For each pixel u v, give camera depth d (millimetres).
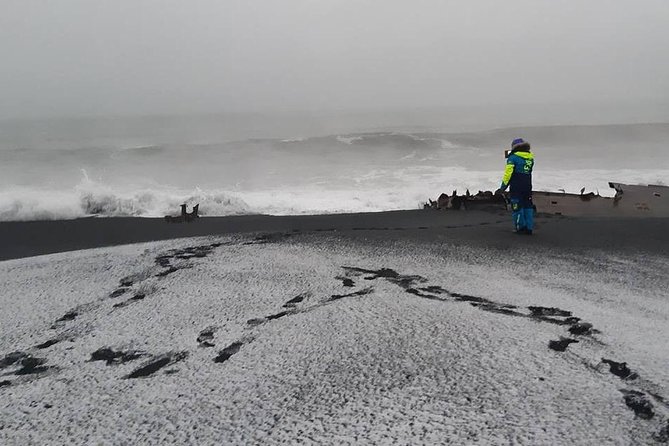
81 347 3855
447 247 7098
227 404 2930
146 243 7793
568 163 24500
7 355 3760
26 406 3031
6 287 5457
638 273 5754
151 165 24609
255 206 13281
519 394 2846
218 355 3615
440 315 4211
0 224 10227
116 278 5668
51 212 11516
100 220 10617
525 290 4996
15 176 21438
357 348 3600
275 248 7059
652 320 4152
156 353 3699
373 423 2619
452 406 2742
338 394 2957
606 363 3248
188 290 5137
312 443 2477
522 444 2363
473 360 3322
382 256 6516
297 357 3506
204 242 7660
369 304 4551
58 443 2639
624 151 28438
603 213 10742
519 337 3713
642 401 2744
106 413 2912
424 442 2418
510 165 7852
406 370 3217
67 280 5660
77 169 23406
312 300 4715
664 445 2326
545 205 11469
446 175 20062
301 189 17406
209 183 19641
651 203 11539
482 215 10508
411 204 14031
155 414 2871
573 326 3967
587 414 2613
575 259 6430
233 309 4535
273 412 2805
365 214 11109
